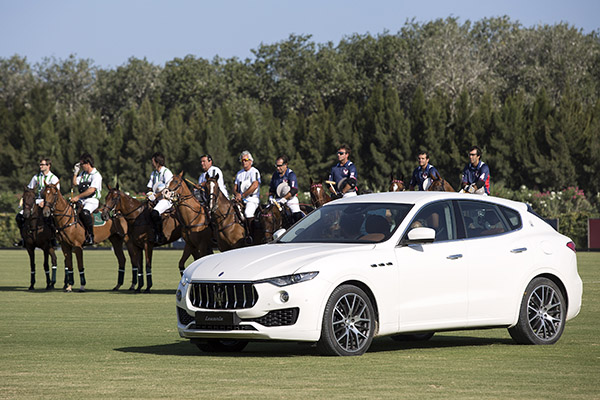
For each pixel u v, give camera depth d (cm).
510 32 19338
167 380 1708
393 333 2070
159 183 4438
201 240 4131
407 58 17962
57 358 2041
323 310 1972
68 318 3033
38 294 4206
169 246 9275
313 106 19138
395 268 2070
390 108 13750
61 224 4331
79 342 2361
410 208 2184
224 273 2019
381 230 2145
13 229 9762
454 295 2155
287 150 14150
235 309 1977
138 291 4288
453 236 2203
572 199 9750
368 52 19575
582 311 3128
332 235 2198
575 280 2370
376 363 1922
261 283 1967
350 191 4309
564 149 12338
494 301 2214
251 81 19312
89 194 4441
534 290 2284
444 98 14188
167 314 3169
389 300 2058
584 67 17875
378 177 13425
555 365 1898
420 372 1795
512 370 1823
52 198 4322
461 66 16988
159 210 4288
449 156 13025
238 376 1752
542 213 9512
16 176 15838
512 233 2302
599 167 12312
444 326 2134
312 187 4278
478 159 4162
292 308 1956
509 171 12675
